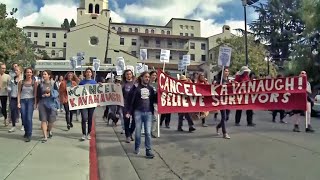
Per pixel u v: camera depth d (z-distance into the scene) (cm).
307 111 1173
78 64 2702
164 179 686
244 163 780
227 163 784
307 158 805
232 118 1628
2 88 1105
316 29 2775
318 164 753
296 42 3288
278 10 6109
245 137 1068
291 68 2856
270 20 6153
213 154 868
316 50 2820
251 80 1170
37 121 1345
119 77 1230
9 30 2325
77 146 930
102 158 842
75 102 1030
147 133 845
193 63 8788
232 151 892
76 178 647
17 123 1223
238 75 1230
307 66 2806
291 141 997
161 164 790
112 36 7625
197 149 925
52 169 695
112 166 777
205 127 1303
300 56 2848
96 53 7312
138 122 856
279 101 1171
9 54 2200
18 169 682
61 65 4803
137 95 850
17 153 806
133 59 7338
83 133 1021
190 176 700
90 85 1054
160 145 983
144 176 706
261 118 1664
